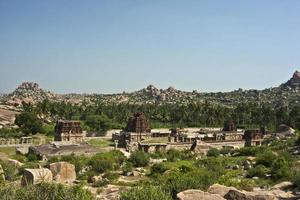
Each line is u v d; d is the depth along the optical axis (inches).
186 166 3506.4
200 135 6968.5
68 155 4694.9
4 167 3211.1
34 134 7253.9
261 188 2532.0
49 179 2326.5
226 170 3656.5
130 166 4079.7
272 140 6707.7
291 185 2573.8
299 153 4591.5
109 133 7805.1
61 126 6378.0
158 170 3742.6
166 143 6008.9
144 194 1628.9
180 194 1675.7
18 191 1604.3
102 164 3880.4
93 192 2415.1
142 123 6683.1
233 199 1700.3
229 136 7042.3
